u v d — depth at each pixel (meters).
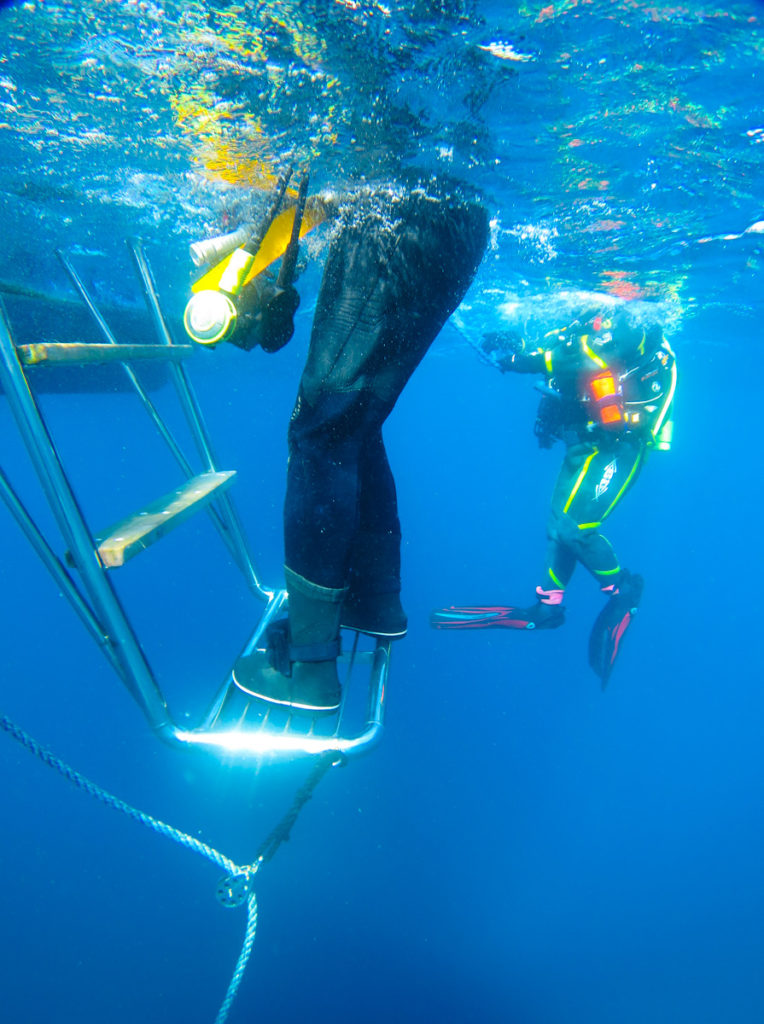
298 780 12.68
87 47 2.82
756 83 3.28
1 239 5.19
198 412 2.42
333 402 1.67
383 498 2.04
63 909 10.47
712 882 11.87
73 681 20.31
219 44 2.74
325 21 2.55
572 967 9.88
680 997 9.58
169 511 1.77
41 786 13.33
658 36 2.85
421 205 1.77
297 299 1.61
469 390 32.94
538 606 5.86
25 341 4.23
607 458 5.46
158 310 2.29
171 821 11.79
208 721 1.78
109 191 4.66
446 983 9.48
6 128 3.63
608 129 3.73
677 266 7.47
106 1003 9.02
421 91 2.97
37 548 1.45
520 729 16.55
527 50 2.84
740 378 25.19
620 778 14.99
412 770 14.05
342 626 2.07
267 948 9.76
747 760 16.06
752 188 4.94
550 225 5.64
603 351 5.06
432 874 11.34
